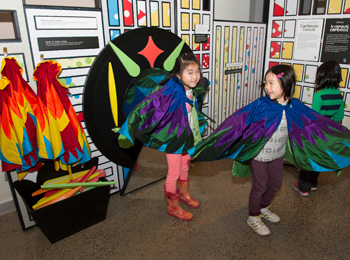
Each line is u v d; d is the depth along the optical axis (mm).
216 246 1611
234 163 1710
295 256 1526
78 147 1562
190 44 2277
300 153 1547
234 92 2957
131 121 1434
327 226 1763
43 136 1456
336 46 2557
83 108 1669
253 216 1716
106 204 1798
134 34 1763
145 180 2254
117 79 1751
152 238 1685
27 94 1425
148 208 1984
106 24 1707
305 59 2805
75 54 1625
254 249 1583
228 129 1427
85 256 1553
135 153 2031
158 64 1941
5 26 1854
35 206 1570
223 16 3057
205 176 2418
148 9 1896
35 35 1466
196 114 1718
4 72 1335
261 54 3102
